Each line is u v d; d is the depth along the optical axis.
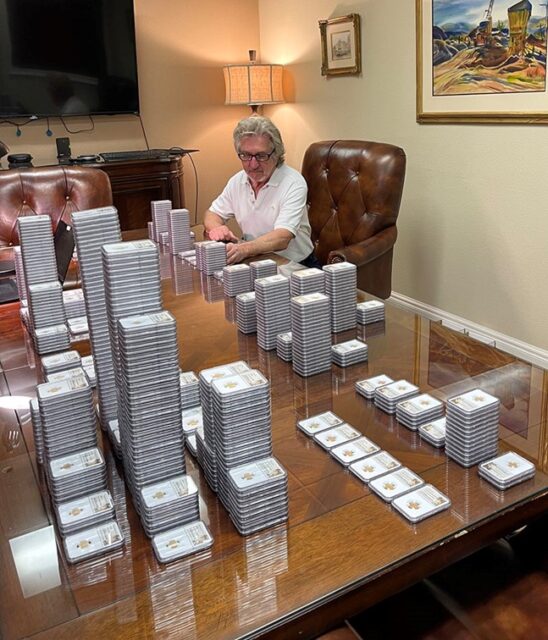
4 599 0.71
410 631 0.90
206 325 1.50
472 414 0.88
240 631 0.66
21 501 0.88
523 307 2.79
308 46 3.79
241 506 0.77
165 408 0.79
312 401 1.10
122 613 0.69
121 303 0.80
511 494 0.84
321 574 0.73
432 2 2.83
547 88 2.44
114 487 0.89
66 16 3.55
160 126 4.08
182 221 2.13
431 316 3.29
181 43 4.02
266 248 2.09
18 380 1.25
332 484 0.88
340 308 1.39
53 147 3.78
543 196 2.58
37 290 1.36
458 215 3.00
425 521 0.80
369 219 2.56
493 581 0.98
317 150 2.75
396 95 3.20
